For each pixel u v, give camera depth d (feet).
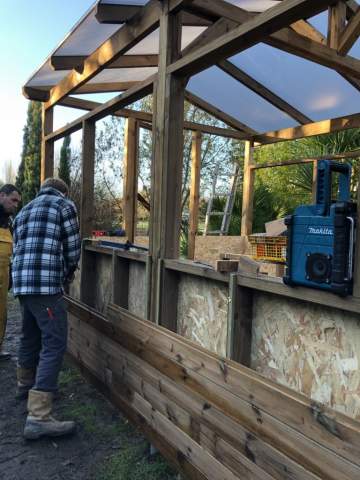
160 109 9.04
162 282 9.02
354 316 5.37
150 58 14.98
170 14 8.84
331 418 4.74
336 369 5.63
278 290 6.19
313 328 6.00
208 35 11.09
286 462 5.27
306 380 6.09
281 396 5.42
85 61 12.96
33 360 10.98
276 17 6.39
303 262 5.67
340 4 10.95
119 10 9.80
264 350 6.91
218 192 31.99
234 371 6.22
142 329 8.74
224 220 27.66
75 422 9.86
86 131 13.37
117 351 9.85
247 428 5.92
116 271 11.32
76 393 11.37
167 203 9.01
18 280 9.43
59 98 15.38
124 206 20.44
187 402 7.22
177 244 9.18
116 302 11.32
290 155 28.53
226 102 19.63
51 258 9.41
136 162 20.29
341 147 25.23
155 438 8.16
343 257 5.11
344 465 4.54
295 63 15.01
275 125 21.45
